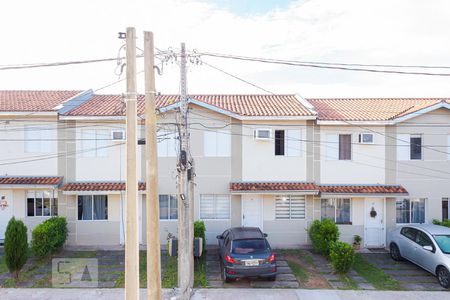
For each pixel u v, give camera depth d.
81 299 11.85
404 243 15.29
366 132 17.67
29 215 17.75
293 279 13.62
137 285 7.87
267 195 17.67
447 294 12.36
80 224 17.53
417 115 17.48
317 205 17.64
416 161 17.83
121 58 8.52
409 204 18.12
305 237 17.70
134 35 8.05
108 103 19.27
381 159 17.81
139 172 17.44
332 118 17.53
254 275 12.84
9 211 17.61
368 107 20.11
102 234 17.61
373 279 13.72
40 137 17.48
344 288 12.84
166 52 11.27
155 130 8.25
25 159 17.48
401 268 14.94
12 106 17.53
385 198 17.73
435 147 17.80
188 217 11.06
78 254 16.30
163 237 17.56
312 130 17.64
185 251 10.73
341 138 17.86
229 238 13.95
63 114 17.02
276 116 17.12
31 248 15.80
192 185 12.40
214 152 17.62
